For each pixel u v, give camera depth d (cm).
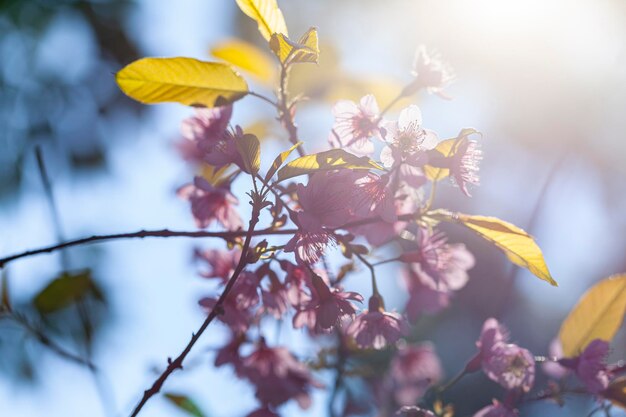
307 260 64
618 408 73
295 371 77
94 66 137
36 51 134
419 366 85
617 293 75
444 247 71
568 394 73
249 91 70
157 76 69
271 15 70
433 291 75
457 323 112
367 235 69
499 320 77
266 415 77
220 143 67
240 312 70
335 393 78
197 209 71
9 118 131
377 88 85
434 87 72
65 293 79
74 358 78
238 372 76
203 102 70
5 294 78
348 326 69
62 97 133
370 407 83
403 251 72
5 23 134
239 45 87
